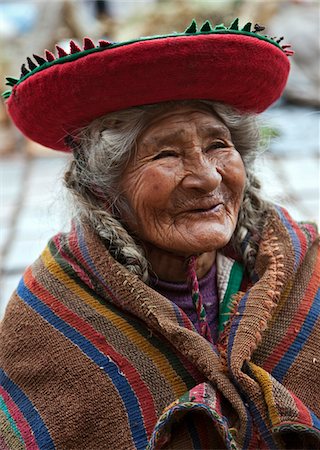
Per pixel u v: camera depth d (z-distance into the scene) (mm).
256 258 1097
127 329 1021
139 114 963
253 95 1019
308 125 4621
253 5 4715
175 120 966
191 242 989
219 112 1006
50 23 4973
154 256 1087
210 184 965
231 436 888
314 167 3752
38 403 1020
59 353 1023
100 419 987
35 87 986
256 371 962
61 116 1016
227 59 918
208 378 963
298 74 5363
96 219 1055
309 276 1087
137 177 992
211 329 1093
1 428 1035
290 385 1004
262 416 936
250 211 1135
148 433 973
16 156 4609
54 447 993
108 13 6062
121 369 999
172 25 4863
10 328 1082
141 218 1011
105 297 1045
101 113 990
